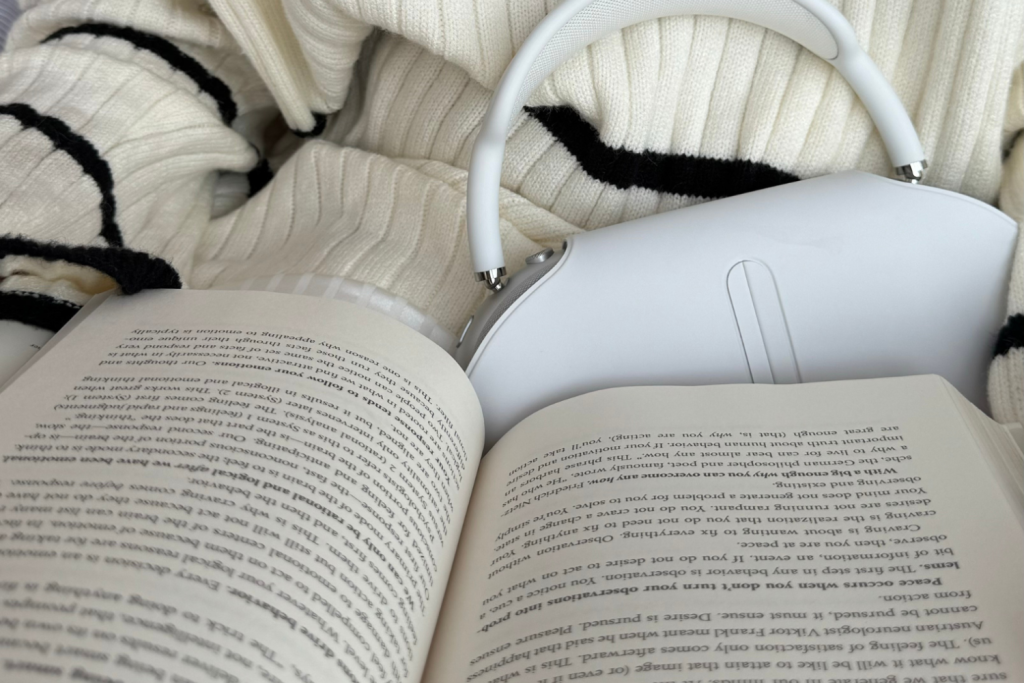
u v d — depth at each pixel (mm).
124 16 572
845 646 262
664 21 473
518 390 411
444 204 518
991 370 398
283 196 590
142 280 412
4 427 321
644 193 526
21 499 282
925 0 445
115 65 541
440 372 385
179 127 558
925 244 405
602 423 366
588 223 539
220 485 292
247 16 541
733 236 415
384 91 584
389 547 302
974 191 485
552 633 284
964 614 267
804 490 320
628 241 424
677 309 406
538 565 312
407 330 403
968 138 457
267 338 378
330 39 514
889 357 401
